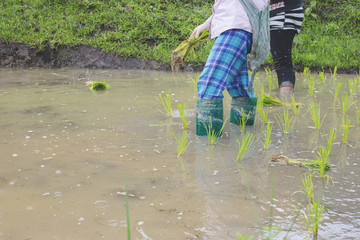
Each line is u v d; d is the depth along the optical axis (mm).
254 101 3924
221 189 2889
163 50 7082
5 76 6008
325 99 4809
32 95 4871
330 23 8008
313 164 3148
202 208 2711
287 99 4816
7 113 4172
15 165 3135
